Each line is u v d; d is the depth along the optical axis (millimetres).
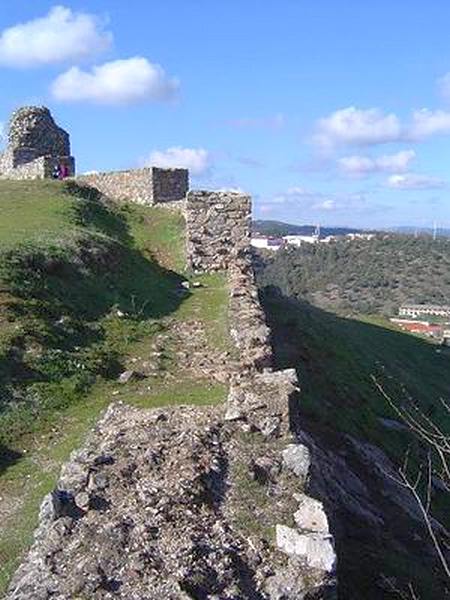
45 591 7457
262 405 11344
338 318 42312
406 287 101750
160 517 8672
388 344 39125
